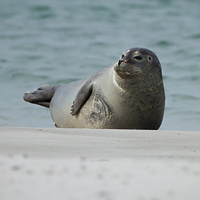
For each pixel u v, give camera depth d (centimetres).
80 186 1330
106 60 6588
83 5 11075
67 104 3381
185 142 2139
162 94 3005
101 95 3047
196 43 7706
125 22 9675
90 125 3139
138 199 1237
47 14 10256
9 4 11375
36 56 6819
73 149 1845
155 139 2191
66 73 5816
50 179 1388
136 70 2845
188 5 11231
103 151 1831
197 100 4597
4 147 1842
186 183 1377
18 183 1354
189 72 5809
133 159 1691
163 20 9844
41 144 1919
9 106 4312
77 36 8419
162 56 6812
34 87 5162
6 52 7088
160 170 1513
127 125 3016
